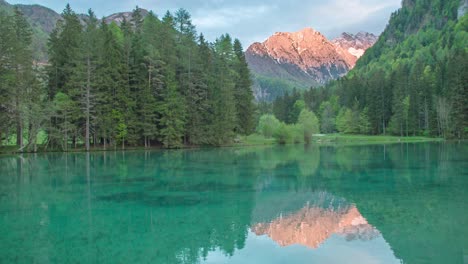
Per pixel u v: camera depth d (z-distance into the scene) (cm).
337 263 1195
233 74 7325
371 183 2572
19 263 1177
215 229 1548
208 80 6838
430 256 1223
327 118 13088
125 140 6062
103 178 2895
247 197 2155
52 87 5834
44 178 2917
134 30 7594
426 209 1806
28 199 2128
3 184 2647
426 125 10156
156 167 3581
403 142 8525
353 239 1407
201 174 3083
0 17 5038
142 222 1648
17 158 4569
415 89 10494
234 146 7050
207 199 2108
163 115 6169
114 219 1694
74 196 2205
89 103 5525
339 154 5041
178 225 1599
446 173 3005
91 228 1555
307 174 3045
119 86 5816
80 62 5391
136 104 6034
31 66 5266
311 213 1788
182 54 6694
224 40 7450
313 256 1258
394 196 2123
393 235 1438
